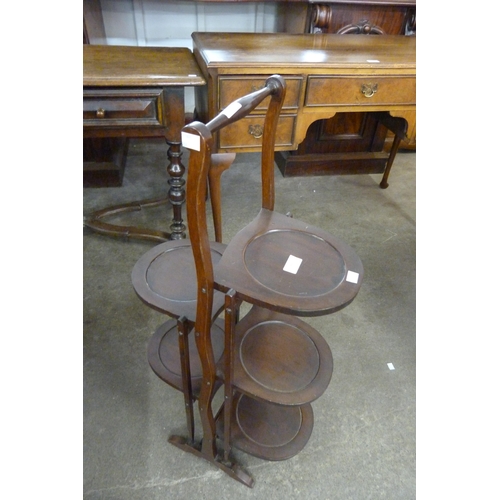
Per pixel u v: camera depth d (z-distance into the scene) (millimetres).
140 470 1049
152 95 1315
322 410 1213
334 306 673
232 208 2090
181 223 1693
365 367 1347
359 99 1533
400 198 2256
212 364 810
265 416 1085
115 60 1441
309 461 1088
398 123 1917
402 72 1493
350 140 2354
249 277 725
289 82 1435
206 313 718
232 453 1094
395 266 1779
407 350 1414
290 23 2107
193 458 1077
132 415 1173
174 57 1549
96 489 1011
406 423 1191
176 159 1493
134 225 1918
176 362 1004
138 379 1270
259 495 1013
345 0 1831
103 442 1105
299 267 760
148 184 2242
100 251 1758
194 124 544
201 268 658
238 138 1519
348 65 1439
